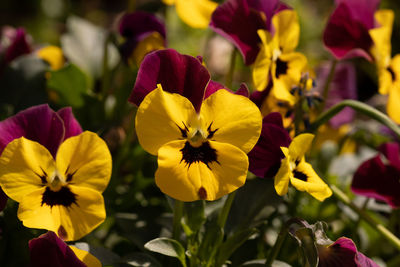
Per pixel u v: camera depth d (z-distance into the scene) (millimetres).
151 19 409
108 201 383
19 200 331
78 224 331
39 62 421
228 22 371
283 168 337
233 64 392
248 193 376
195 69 334
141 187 409
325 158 437
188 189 322
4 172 329
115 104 427
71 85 427
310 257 328
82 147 332
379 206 423
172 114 326
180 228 366
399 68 395
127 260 344
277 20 371
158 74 333
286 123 390
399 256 423
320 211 427
